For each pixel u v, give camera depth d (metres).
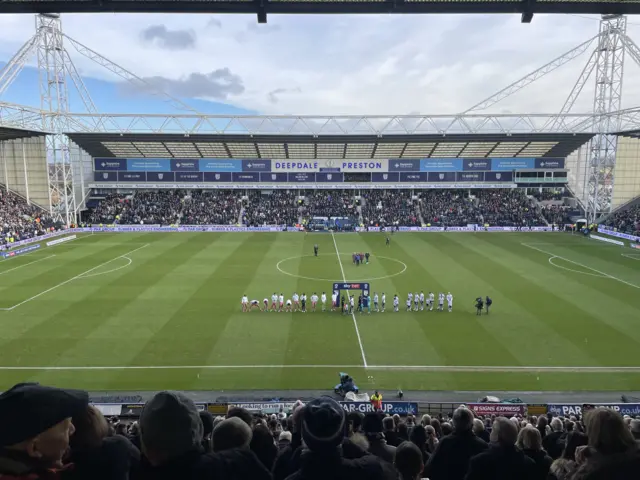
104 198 91.19
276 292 42.44
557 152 88.06
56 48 74.88
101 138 79.38
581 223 80.12
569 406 20.70
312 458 4.05
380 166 90.81
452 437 6.85
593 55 76.81
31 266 52.62
